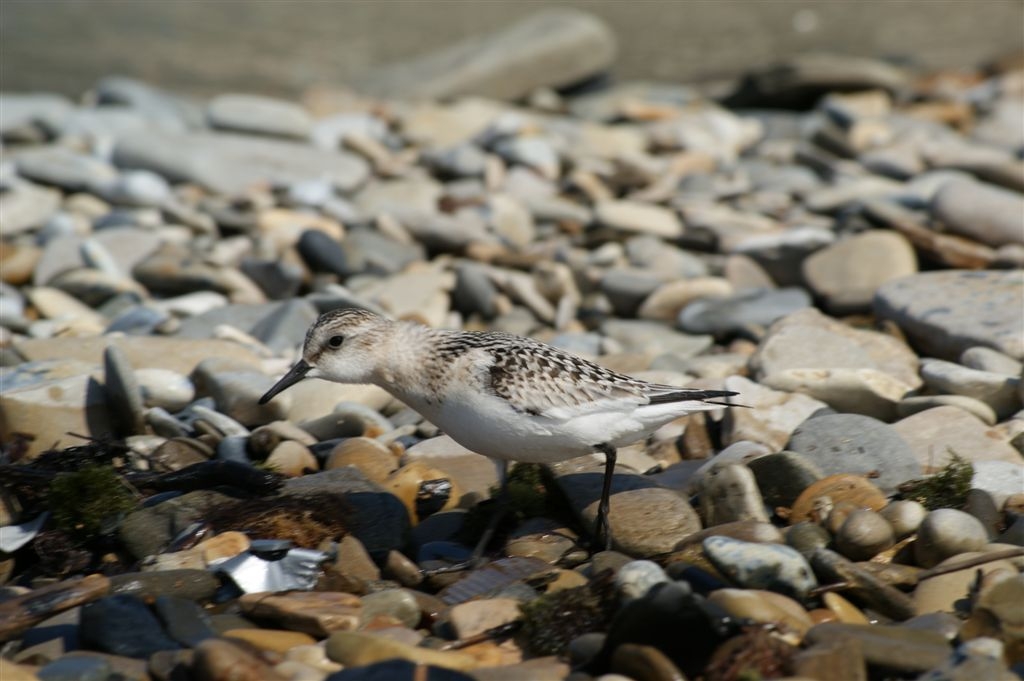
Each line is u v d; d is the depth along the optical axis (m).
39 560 9.15
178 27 35.78
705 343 14.02
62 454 9.84
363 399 11.69
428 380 8.83
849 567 7.95
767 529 8.47
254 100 23.45
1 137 22.14
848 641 7.02
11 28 34.09
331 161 21.06
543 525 9.29
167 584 8.19
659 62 34.12
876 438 9.84
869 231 15.81
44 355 12.25
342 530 9.00
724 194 19.98
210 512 9.14
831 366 11.74
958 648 7.02
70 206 18.66
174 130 22.03
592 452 8.78
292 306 14.09
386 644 7.24
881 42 36.00
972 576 7.96
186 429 10.90
